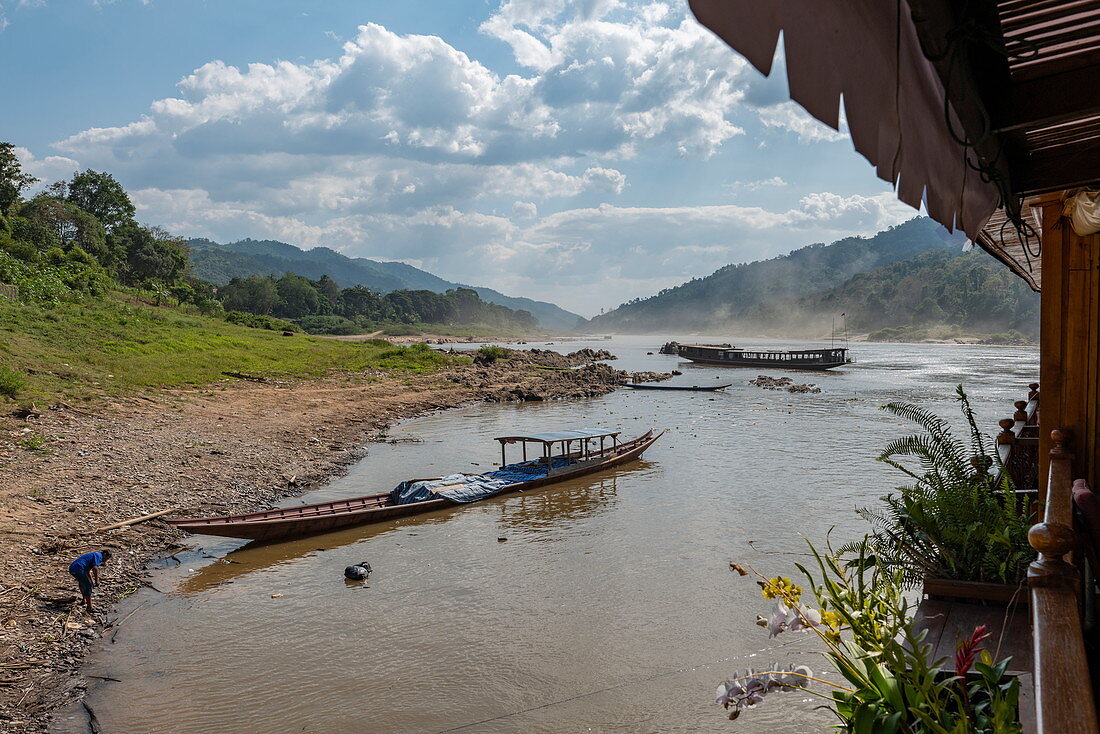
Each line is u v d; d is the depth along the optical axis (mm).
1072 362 5410
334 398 35031
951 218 2082
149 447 20688
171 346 38906
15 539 13383
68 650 10398
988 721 3002
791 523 16531
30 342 30562
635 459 24703
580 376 52406
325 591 13016
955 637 4859
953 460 6625
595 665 10117
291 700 9281
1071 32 1983
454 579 13562
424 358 53281
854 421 33281
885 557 5777
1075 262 5375
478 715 8906
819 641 10656
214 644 10867
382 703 9203
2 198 69188
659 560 14320
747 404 40531
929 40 1528
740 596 12391
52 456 18250
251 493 18625
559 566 14164
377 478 21656
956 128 2051
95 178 91438
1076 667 1951
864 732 2977
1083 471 5379
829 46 1114
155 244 91938
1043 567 2396
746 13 895
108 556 13359
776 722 8539
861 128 1239
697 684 9516
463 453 25734
